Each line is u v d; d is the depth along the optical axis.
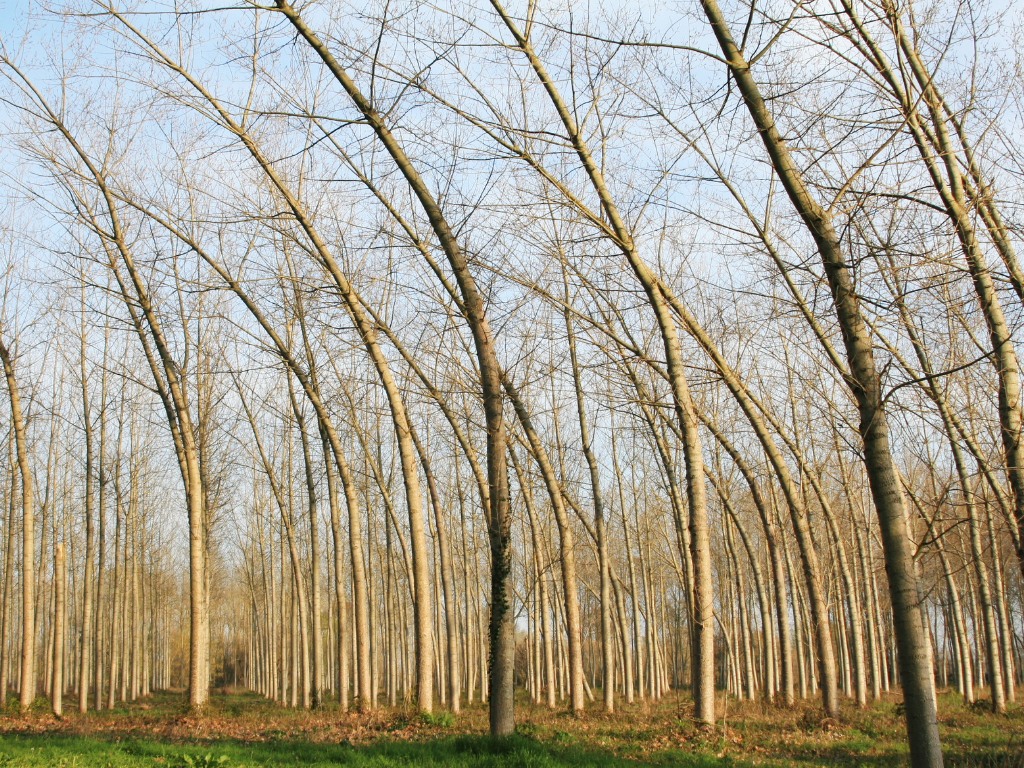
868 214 7.98
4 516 28.00
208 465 24.41
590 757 9.37
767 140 7.62
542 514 28.33
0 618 25.25
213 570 42.72
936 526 19.70
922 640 6.39
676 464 23.27
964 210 8.52
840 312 7.19
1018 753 10.54
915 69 8.80
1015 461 8.76
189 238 15.38
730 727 13.73
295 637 28.50
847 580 21.84
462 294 10.85
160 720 19.38
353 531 18.84
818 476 21.84
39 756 9.17
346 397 19.00
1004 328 8.77
